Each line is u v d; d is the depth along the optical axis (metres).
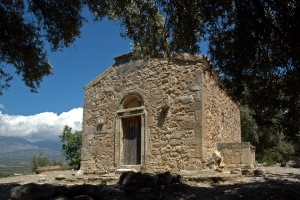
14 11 7.88
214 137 12.18
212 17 6.91
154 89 12.37
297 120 6.13
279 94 6.66
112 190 6.70
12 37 8.14
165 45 8.31
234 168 11.26
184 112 11.44
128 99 13.19
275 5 5.84
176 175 8.59
